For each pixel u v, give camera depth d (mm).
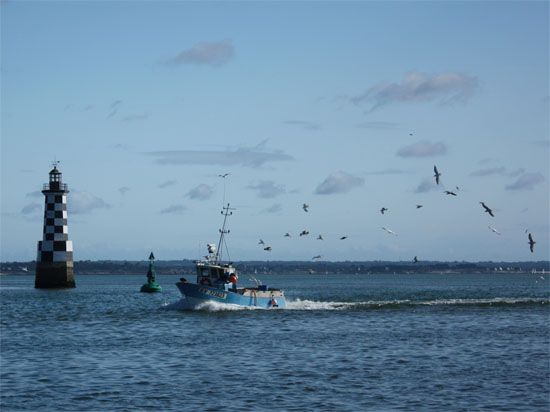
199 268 108938
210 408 46500
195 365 61156
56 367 60219
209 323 93438
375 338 78938
